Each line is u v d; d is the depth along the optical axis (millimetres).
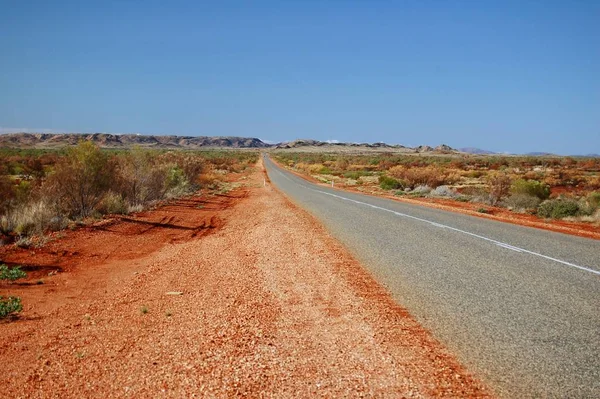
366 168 72688
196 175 35125
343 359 4660
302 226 14578
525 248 10523
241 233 14328
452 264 8875
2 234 12578
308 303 6707
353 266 8938
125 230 14766
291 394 3977
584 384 4023
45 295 8047
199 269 9672
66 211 16078
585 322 5566
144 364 4895
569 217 18531
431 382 4117
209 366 4664
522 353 4699
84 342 5738
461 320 5730
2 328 6367
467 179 46750
